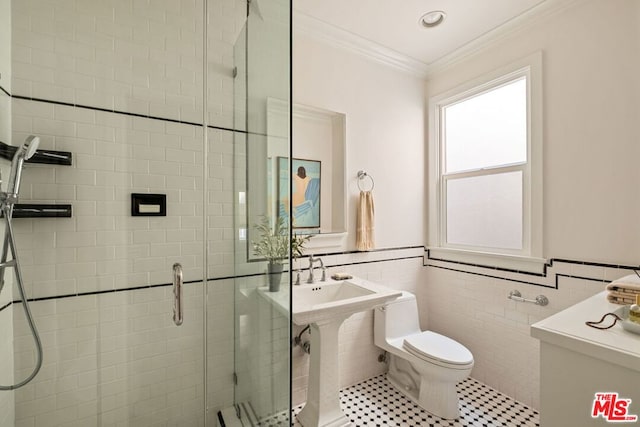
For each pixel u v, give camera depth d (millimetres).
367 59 2217
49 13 1244
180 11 1488
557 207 1770
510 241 2057
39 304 1244
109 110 1352
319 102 1989
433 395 1801
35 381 1241
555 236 1778
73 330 1304
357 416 1786
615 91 1548
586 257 1651
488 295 2121
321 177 2076
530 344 1885
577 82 1685
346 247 2121
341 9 1818
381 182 2283
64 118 1270
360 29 2014
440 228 2490
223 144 1565
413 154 2473
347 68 2117
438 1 1753
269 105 1231
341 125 2094
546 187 1818
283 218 1170
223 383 1562
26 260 1221
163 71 1451
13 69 1183
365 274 2207
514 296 1954
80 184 1302
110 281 1365
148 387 1440
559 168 1761
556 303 1766
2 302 1135
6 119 1149
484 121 2234
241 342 1515
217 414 1548
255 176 1354
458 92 2316
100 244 1344
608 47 1572
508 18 1910
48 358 1262
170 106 1469
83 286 1316
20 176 1141
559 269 1753
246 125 1443
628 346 821
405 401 1937
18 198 1162
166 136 1461
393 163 2350
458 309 2318
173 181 1479
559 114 1761
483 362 2143
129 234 1396
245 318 1471
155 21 1436
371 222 2152
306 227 2000
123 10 1376
